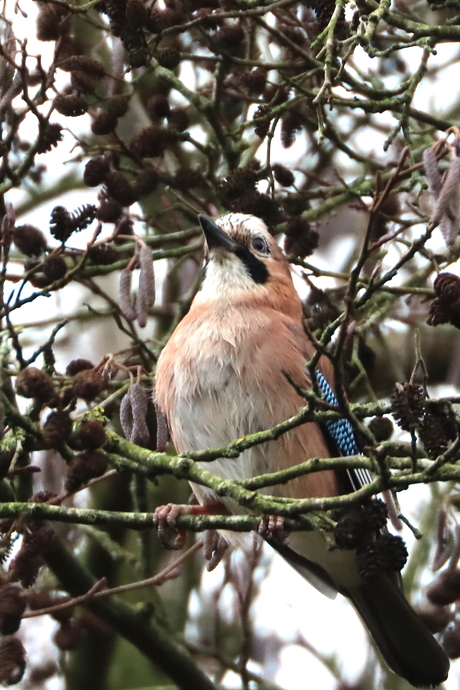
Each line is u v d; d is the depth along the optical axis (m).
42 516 7.64
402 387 6.51
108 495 12.02
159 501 12.22
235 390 8.98
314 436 9.15
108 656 11.37
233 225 10.22
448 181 6.14
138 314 7.87
